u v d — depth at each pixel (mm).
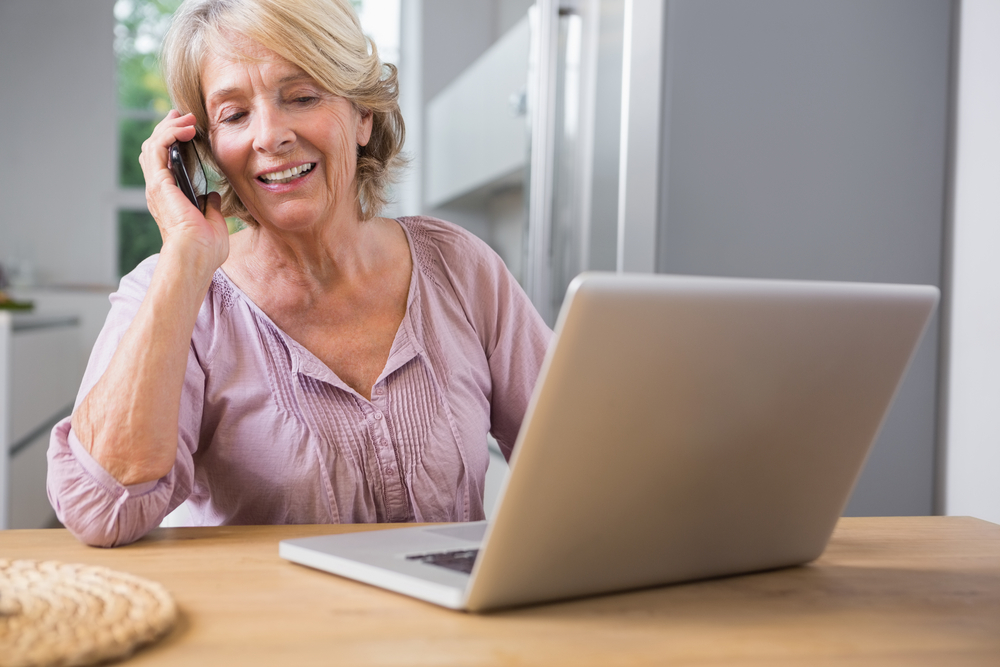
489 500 2918
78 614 560
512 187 3682
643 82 1798
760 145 1831
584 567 623
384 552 713
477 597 587
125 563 740
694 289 574
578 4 2328
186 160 1118
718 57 1813
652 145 1798
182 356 932
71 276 5316
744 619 611
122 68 5379
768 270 1842
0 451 2848
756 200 1835
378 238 1223
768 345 626
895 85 1871
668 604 641
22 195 5254
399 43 5113
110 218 5336
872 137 1868
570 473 575
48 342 3656
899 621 615
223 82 1046
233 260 1169
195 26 1059
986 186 1771
